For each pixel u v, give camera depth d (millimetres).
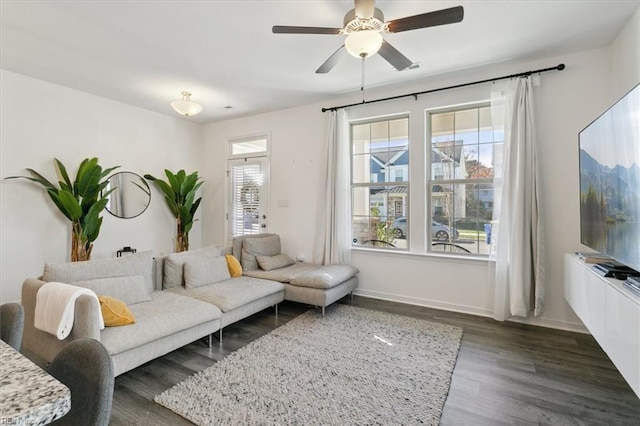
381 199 4520
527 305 3348
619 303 1787
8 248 3807
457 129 4008
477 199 3893
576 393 2188
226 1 2412
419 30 2820
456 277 3885
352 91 4375
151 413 1969
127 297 2773
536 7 2482
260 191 5469
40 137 4051
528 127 3355
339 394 2156
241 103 4906
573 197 3268
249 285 3580
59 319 2068
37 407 541
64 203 3838
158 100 4785
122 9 2527
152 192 5328
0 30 2857
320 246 4754
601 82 3146
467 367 2537
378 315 3709
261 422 1875
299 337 3086
